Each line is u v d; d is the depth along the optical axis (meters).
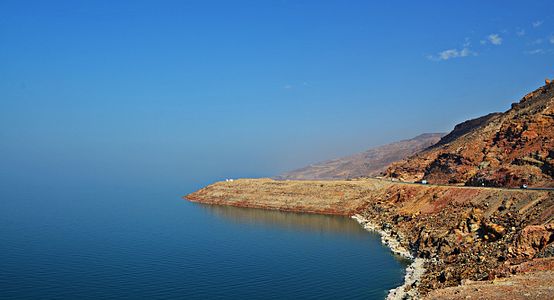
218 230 116.38
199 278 70.38
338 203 153.88
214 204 183.75
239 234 109.88
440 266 68.12
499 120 149.00
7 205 188.00
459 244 73.81
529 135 115.00
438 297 42.84
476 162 127.31
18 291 64.62
